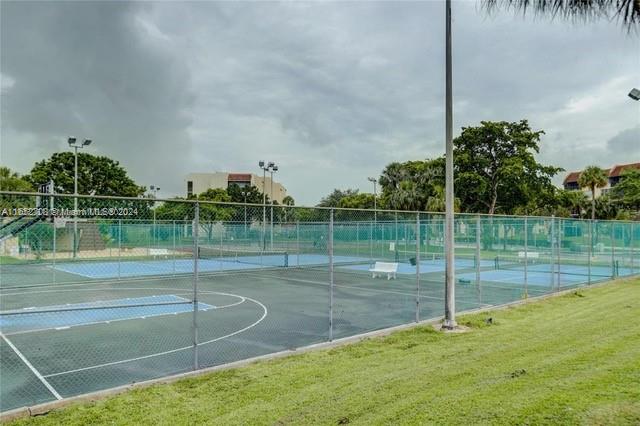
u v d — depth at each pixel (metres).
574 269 28.58
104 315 13.94
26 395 7.09
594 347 8.45
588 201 69.44
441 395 6.18
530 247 31.16
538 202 59.06
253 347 9.90
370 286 21.08
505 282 22.17
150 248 30.75
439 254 33.72
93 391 7.21
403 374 7.20
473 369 7.34
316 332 11.38
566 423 5.12
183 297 17.91
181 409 5.95
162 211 44.16
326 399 6.20
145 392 6.57
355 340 9.73
